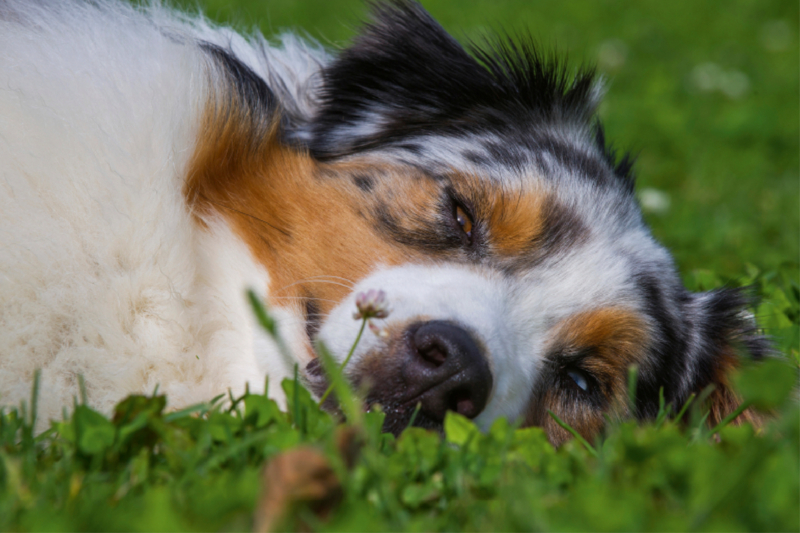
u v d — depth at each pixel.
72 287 3.19
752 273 5.44
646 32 16.45
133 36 3.86
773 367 2.36
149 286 3.28
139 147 3.44
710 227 6.86
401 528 1.94
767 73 13.73
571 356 3.75
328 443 2.10
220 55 4.03
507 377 3.27
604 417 3.76
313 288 3.43
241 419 2.54
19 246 3.12
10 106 3.36
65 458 2.27
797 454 2.22
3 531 1.83
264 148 3.84
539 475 2.30
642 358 3.96
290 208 3.68
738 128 9.98
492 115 4.43
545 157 4.25
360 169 3.90
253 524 1.88
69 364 3.12
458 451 2.46
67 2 3.90
